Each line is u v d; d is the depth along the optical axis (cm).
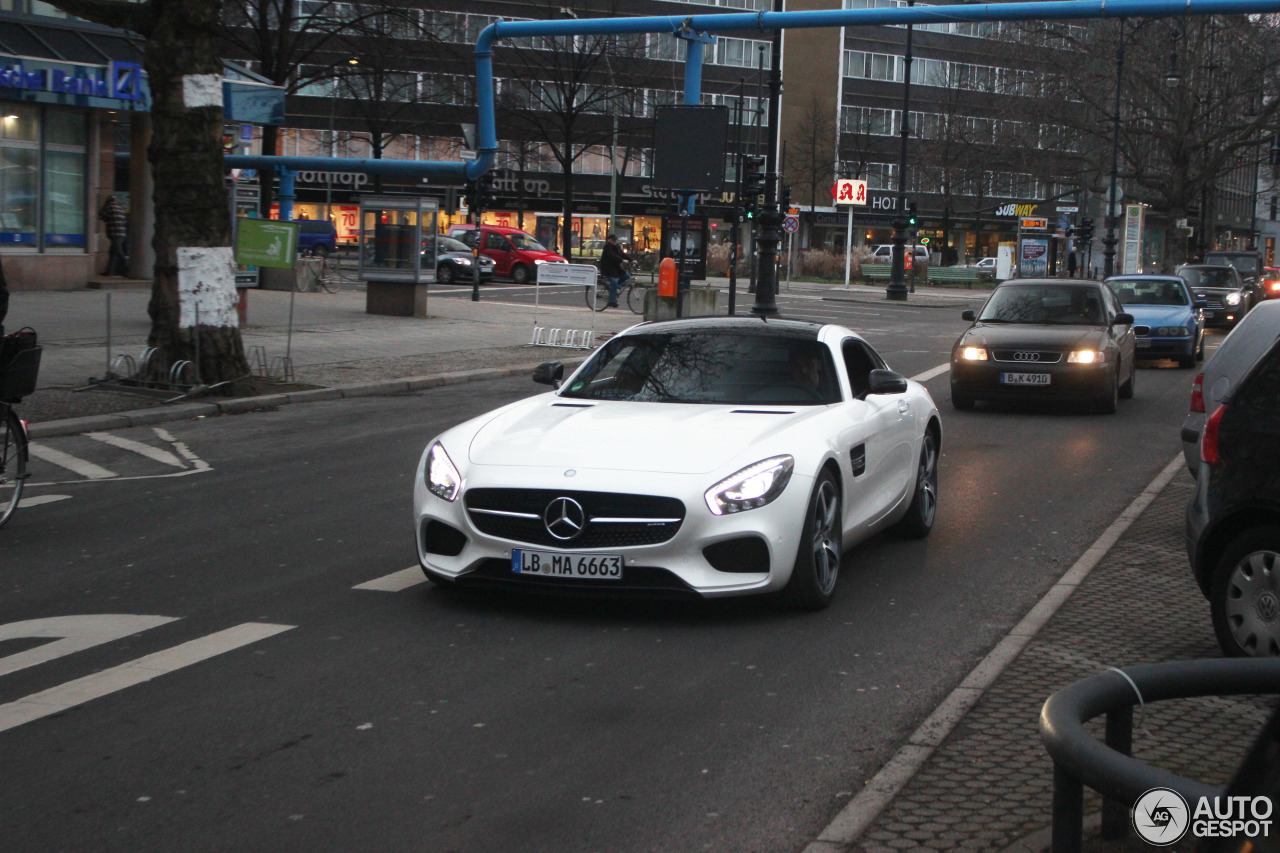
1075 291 1620
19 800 407
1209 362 927
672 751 454
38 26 2778
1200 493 563
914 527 832
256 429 1312
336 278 3691
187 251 1475
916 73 9138
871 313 3844
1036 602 674
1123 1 1852
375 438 1253
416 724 479
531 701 506
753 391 717
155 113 1470
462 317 2806
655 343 768
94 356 1750
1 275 827
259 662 554
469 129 3544
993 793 410
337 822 391
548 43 7044
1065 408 1592
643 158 7669
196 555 764
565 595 614
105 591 681
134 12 1453
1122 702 276
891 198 8894
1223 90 5344
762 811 402
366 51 4847
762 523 602
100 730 471
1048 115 5366
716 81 8506
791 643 592
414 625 614
